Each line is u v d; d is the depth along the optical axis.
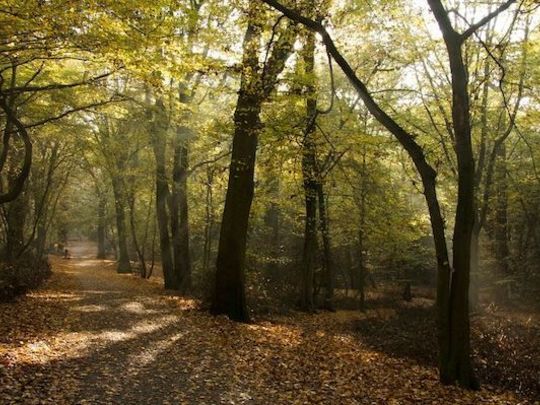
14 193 11.90
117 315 15.11
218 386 8.91
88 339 11.29
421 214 24.98
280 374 10.27
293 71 13.63
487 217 27.88
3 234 28.41
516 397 10.33
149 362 9.94
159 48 10.85
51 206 41.28
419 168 10.66
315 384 9.86
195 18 11.11
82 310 15.59
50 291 20.25
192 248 36.72
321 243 25.41
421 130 19.22
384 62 19.73
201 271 25.33
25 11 8.94
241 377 9.63
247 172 15.85
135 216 38.97
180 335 12.76
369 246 25.77
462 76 10.12
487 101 21.27
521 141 24.50
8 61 12.34
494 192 25.84
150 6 9.62
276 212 29.44
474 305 22.56
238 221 15.98
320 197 22.31
